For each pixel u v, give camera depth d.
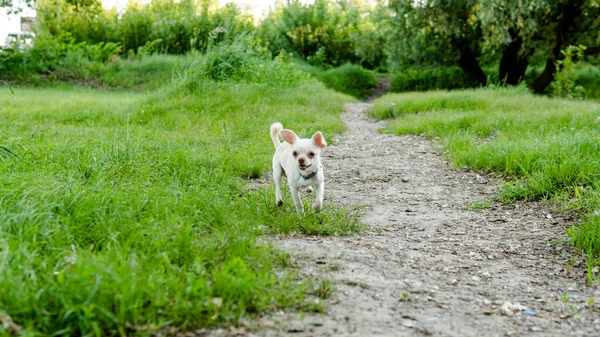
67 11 33.81
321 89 22.23
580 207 6.41
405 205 7.21
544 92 26.98
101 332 3.14
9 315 3.14
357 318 3.71
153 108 13.97
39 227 4.38
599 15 25.42
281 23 37.50
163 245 4.31
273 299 3.79
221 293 3.68
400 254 5.24
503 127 11.65
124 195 5.49
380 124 14.78
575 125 10.66
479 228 6.22
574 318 3.90
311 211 6.25
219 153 9.02
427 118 13.45
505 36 23.91
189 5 35.91
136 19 33.66
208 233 5.17
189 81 15.77
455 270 4.88
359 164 9.69
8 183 5.24
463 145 10.09
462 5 26.05
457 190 7.94
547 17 25.36
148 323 3.28
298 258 4.81
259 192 7.14
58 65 27.42
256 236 5.31
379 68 38.59
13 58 26.52
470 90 20.91
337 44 37.72
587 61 28.72
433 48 28.94
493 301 4.21
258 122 12.78
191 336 3.28
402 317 3.80
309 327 3.50
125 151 7.80
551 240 5.67
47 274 3.59
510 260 5.19
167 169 7.37
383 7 30.47
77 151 7.70
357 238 5.69
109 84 26.36
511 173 8.27
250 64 17.56
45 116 13.97
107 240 4.42
